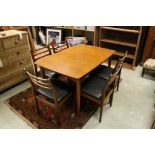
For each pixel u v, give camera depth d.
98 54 2.44
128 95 2.66
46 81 1.68
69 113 2.29
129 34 3.49
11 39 2.60
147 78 3.15
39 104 2.46
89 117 2.22
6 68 2.69
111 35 3.78
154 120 2.10
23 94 2.72
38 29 4.98
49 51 2.74
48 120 2.18
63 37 4.81
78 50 2.61
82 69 1.98
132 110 2.35
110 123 2.13
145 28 3.26
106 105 2.44
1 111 2.37
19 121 2.18
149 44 3.34
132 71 3.43
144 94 2.69
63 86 2.14
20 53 2.83
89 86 2.12
